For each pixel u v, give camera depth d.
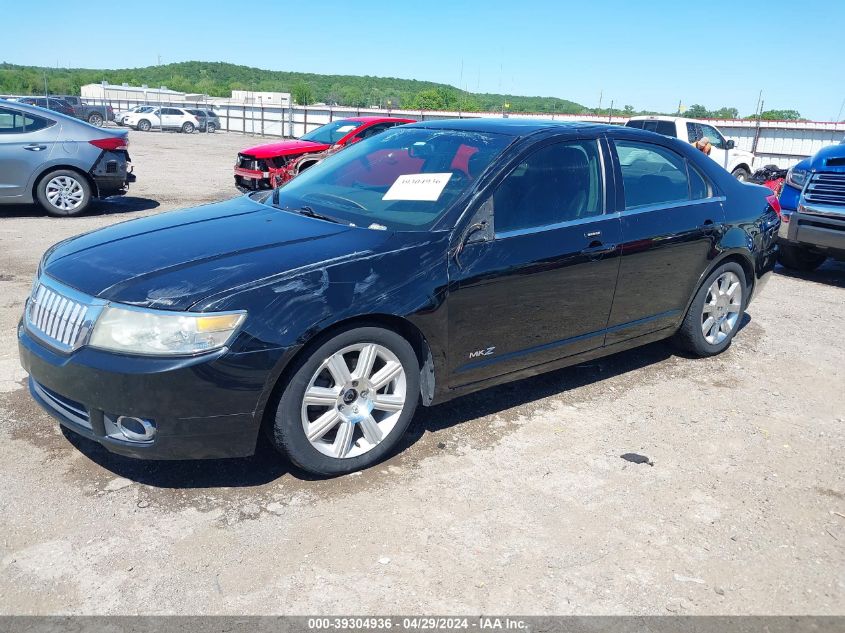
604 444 3.83
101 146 10.28
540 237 3.78
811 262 8.37
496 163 3.75
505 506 3.19
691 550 2.94
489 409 4.19
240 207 4.13
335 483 3.31
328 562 2.76
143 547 2.80
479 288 3.56
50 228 9.31
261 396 2.98
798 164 8.03
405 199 3.78
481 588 2.65
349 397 3.30
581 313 4.11
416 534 2.96
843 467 3.71
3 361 4.54
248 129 41.25
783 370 5.07
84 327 2.95
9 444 3.52
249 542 2.86
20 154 9.77
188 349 2.84
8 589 2.55
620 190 4.25
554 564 2.81
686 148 4.82
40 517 2.96
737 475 3.57
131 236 3.58
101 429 2.99
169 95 65.75
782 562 2.89
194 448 2.97
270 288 2.99
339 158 4.59
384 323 3.34
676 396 4.52
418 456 3.60
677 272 4.62
